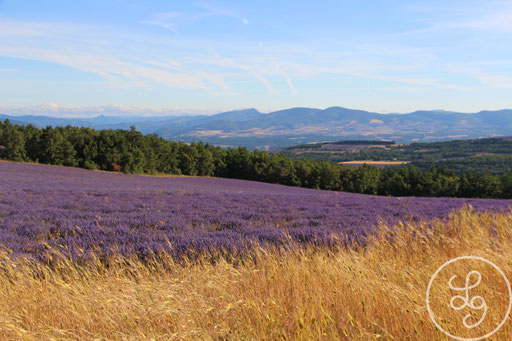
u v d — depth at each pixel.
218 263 4.51
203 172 92.19
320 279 3.70
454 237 5.80
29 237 7.14
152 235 7.07
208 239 6.23
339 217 10.30
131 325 2.88
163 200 14.80
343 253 4.86
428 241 5.51
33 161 67.94
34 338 2.69
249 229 7.91
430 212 11.33
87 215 10.02
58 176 45.28
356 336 2.59
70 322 2.97
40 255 5.27
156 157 83.12
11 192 16.55
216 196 17.50
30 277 4.01
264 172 94.31
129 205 12.70
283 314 2.96
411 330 2.65
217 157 96.94
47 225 8.14
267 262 4.56
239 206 13.27
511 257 4.35
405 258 4.67
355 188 98.06
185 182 59.84
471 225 6.95
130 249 5.48
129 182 47.22
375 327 2.76
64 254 5.10
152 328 2.87
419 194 98.12
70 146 69.44
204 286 3.63
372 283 3.37
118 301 3.17
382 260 4.57
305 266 4.17
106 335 2.77
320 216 10.67
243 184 67.25
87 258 4.94
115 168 71.19
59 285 3.72
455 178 97.75
